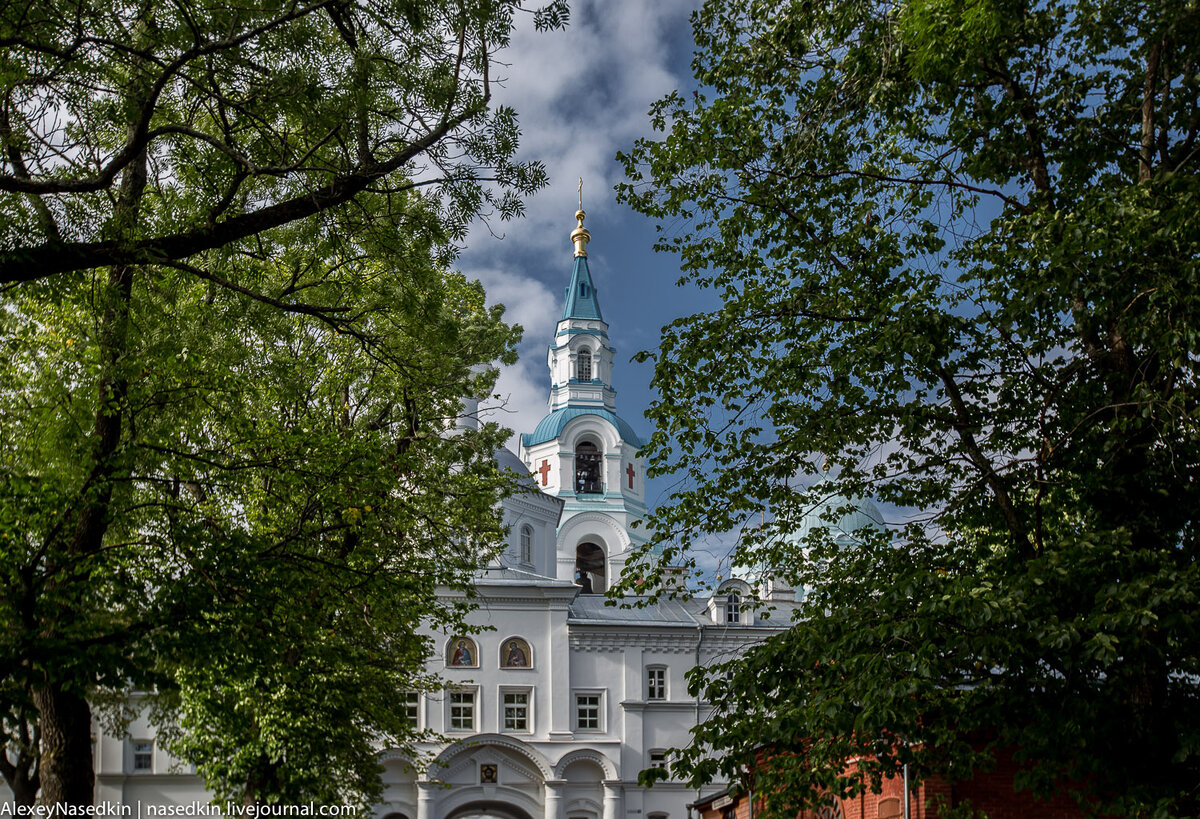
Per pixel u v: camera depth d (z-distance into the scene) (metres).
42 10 14.91
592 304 94.44
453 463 30.84
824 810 27.59
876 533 20.84
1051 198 18.05
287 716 27.27
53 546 18.38
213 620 18.80
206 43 15.29
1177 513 16.73
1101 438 17.64
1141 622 13.74
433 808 61.75
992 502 19.58
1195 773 15.27
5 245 14.85
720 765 17.09
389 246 18.36
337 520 23.97
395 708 33.19
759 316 19.78
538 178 17.23
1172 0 16.33
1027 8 17.64
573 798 64.94
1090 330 17.45
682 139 20.44
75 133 17.00
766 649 17.34
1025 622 14.43
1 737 19.64
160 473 21.91
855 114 19.17
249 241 19.55
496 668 65.19
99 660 17.05
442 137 16.81
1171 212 14.77
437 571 29.67
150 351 18.73
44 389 19.34
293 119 16.86
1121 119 18.41
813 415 19.25
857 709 15.40
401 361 22.39
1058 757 15.84
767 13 19.55
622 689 66.94
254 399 25.56
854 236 19.42
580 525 86.12
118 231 16.36
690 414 20.09
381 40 16.36
